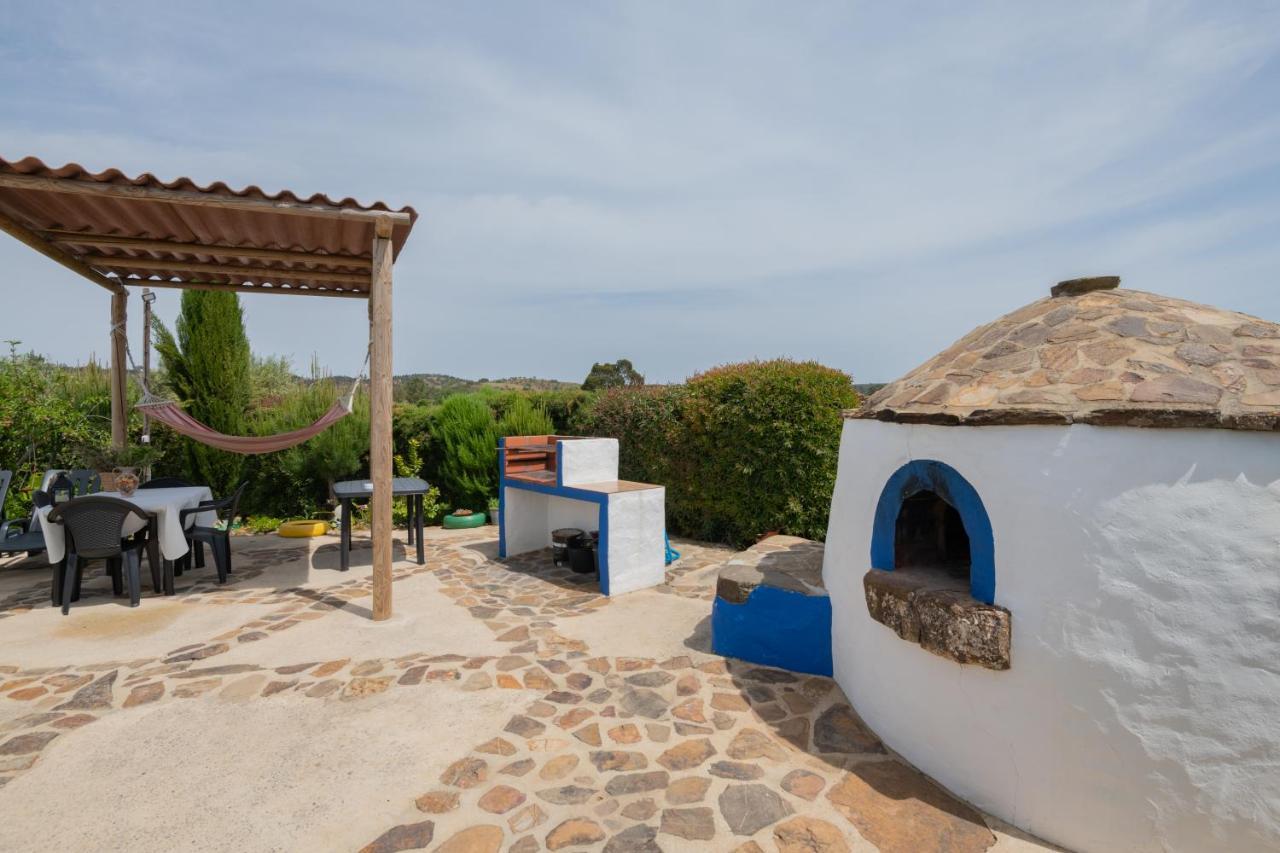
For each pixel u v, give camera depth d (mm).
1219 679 2359
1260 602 2311
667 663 4738
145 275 8156
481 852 2699
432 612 6012
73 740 3590
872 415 3785
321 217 5504
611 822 2896
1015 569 2814
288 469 10453
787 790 3137
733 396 9008
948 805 3010
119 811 2973
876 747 3535
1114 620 2531
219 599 6387
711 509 9562
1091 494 2607
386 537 5734
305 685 4328
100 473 7145
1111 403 2619
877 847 2725
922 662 3273
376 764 3373
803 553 5602
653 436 10141
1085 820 2633
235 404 10766
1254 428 2328
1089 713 2588
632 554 6855
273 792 3125
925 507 3928
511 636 5355
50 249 6730
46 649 4977
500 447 8406
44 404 9188
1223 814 2365
